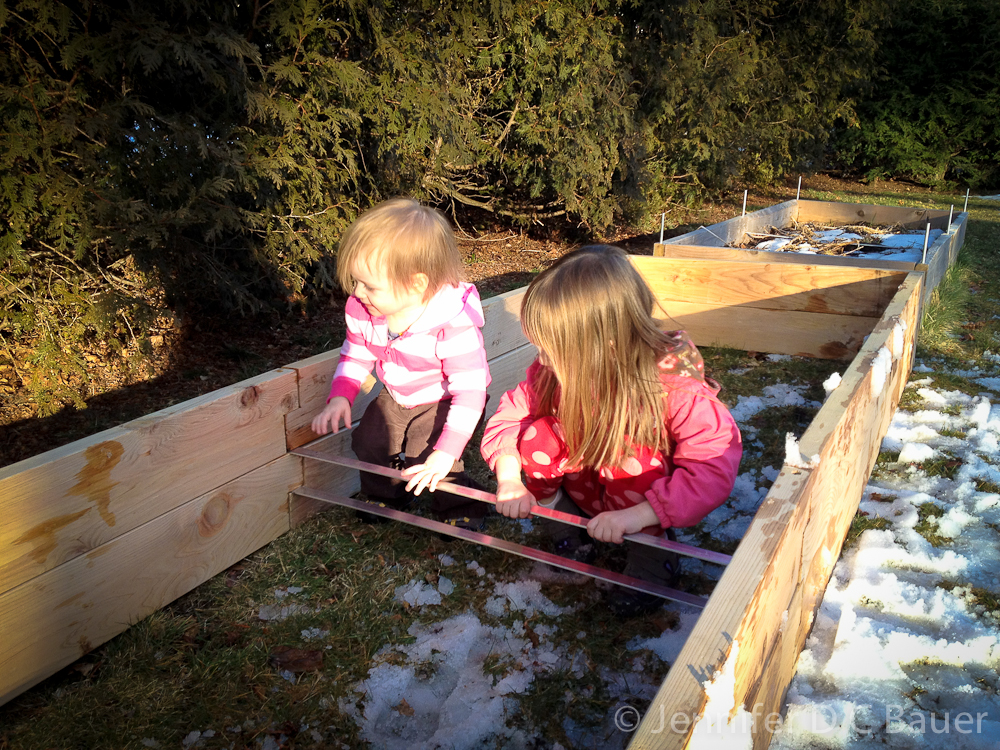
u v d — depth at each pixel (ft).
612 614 7.45
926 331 15.44
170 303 16.22
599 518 6.40
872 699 6.11
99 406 13.20
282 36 15.40
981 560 8.11
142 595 7.15
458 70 20.97
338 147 16.63
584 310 6.06
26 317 13.33
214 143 14.01
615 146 26.03
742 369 14.08
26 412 12.90
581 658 6.90
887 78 48.91
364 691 6.56
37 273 13.79
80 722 6.16
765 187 44.75
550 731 6.09
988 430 11.18
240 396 7.79
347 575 8.07
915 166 49.57
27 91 11.82
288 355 15.70
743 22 38.24
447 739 6.02
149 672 6.71
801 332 14.48
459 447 7.80
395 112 17.76
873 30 42.19
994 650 6.65
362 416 9.48
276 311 17.29
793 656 6.15
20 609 6.10
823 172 54.44
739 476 10.02
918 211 26.02
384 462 8.75
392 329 8.27
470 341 8.10
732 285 14.82
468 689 6.56
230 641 7.11
